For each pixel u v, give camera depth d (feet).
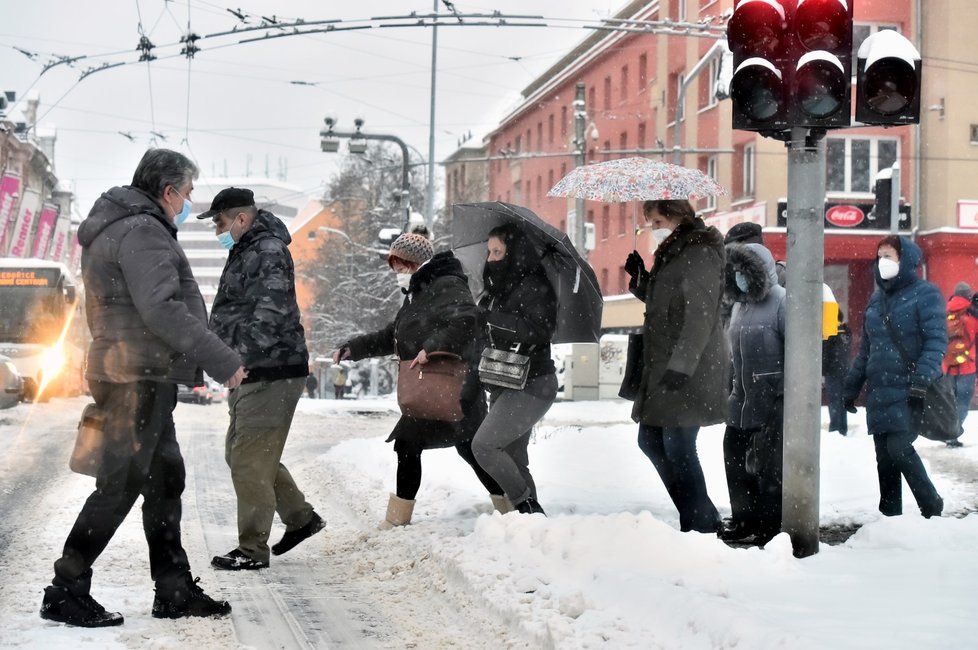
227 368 18.04
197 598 18.67
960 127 114.11
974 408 99.60
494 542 22.84
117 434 17.79
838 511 30.22
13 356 102.99
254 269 23.94
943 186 114.21
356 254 207.72
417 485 27.91
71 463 17.78
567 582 19.39
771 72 21.29
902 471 26.43
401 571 23.17
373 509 32.24
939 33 115.24
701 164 139.85
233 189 24.38
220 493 37.09
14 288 106.42
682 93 104.42
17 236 200.03
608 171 25.27
